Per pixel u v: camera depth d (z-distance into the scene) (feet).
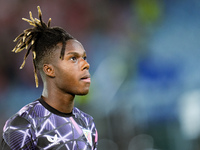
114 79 98.02
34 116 23.39
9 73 103.50
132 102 91.15
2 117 95.30
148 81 100.48
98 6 125.39
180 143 85.76
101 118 88.12
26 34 23.99
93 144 26.23
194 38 120.88
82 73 23.52
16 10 112.47
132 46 120.06
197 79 101.14
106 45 120.88
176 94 95.91
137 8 128.36
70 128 24.03
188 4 126.00
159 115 90.63
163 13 127.95
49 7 115.85
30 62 103.19
